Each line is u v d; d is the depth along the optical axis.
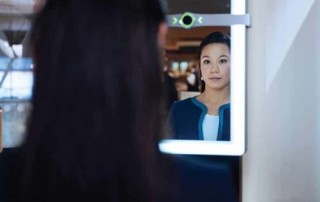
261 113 1.23
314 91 1.27
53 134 0.44
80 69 0.44
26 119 0.46
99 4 0.45
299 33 1.24
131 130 0.44
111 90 0.44
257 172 1.23
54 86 0.44
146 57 0.45
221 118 1.15
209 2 1.15
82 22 0.45
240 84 1.15
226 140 1.14
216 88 1.16
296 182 1.28
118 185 0.44
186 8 1.16
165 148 0.49
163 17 0.48
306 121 1.26
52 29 0.45
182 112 1.16
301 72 1.26
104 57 0.44
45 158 0.44
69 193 0.44
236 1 1.15
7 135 0.91
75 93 0.44
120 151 0.44
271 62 1.22
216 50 1.17
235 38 1.15
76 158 0.43
